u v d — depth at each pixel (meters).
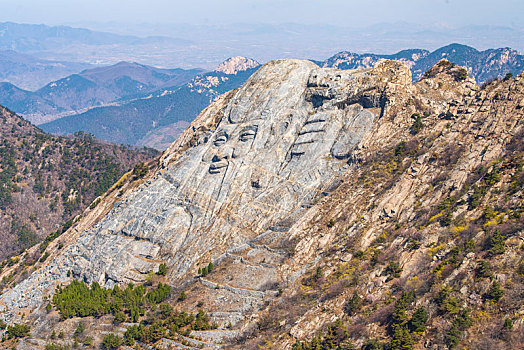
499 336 63.88
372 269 86.56
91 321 106.12
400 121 117.00
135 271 118.44
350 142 119.38
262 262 104.50
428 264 79.94
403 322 72.50
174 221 123.94
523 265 69.19
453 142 101.81
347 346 74.38
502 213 79.50
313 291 90.38
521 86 102.94
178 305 101.81
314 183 117.56
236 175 125.12
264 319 89.88
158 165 156.88
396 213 96.12
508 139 93.88
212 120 150.62
